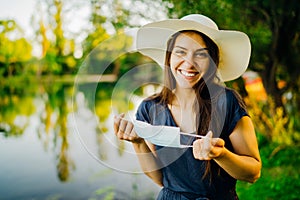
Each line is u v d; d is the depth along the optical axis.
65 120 12.66
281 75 5.43
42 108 16.44
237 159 1.54
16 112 15.38
